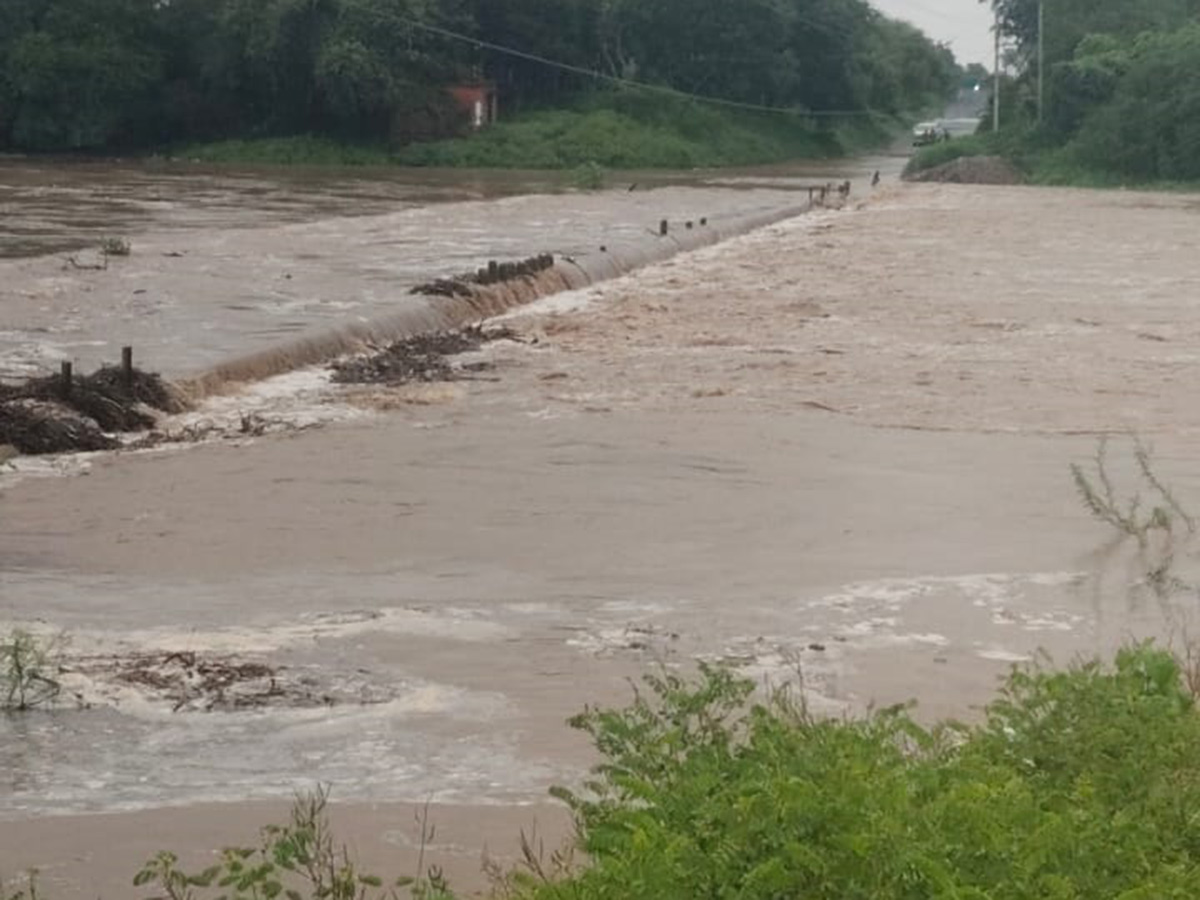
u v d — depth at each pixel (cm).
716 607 1095
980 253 3600
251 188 5634
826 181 6850
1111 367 2098
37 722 858
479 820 729
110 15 7744
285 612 1077
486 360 2159
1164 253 3594
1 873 673
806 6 9275
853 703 898
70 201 4803
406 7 7606
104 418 1670
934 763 618
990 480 1482
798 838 513
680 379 2002
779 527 1318
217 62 7688
